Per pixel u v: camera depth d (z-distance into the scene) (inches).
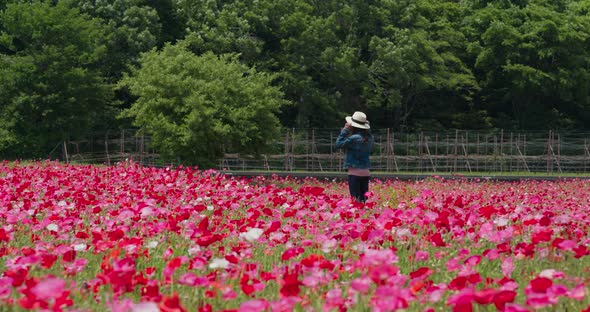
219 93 1403.8
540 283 171.2
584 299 203.9
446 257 285.9
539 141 2677.2
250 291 187.0
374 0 2618.1
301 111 2474.2
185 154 1414.9
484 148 2640.3
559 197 814.5
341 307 177.8
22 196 471.2
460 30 2920.8
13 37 2171.5
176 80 1418.6
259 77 1507.1
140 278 195.8
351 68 2476.6
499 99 3090.6
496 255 233.1
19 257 230.7
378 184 1099.9
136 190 501.4
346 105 2687.0
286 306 171.0
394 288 159.6
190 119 1355.8
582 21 2723.9
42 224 315.9
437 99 2979.8
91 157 2187.5
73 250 235.1
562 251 268.8
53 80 1991.9
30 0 2257.6
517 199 714.8
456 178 1487.5
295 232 310.5
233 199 473.7
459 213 367.2
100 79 2096.5
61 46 2043.6
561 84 2687.0
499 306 160.7
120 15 2390.5
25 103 1956.2
